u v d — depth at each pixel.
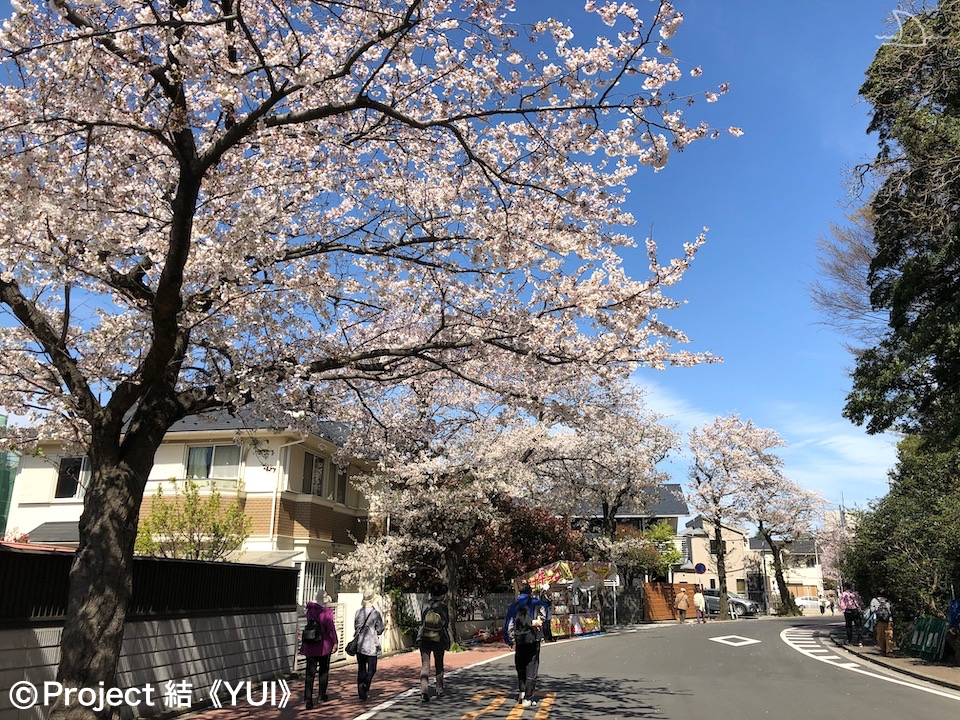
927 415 15.09
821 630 25.98
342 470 16.08
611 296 8.78
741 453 40.34
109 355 9.52
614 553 32.28
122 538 7.15
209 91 7.49
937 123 12.87
